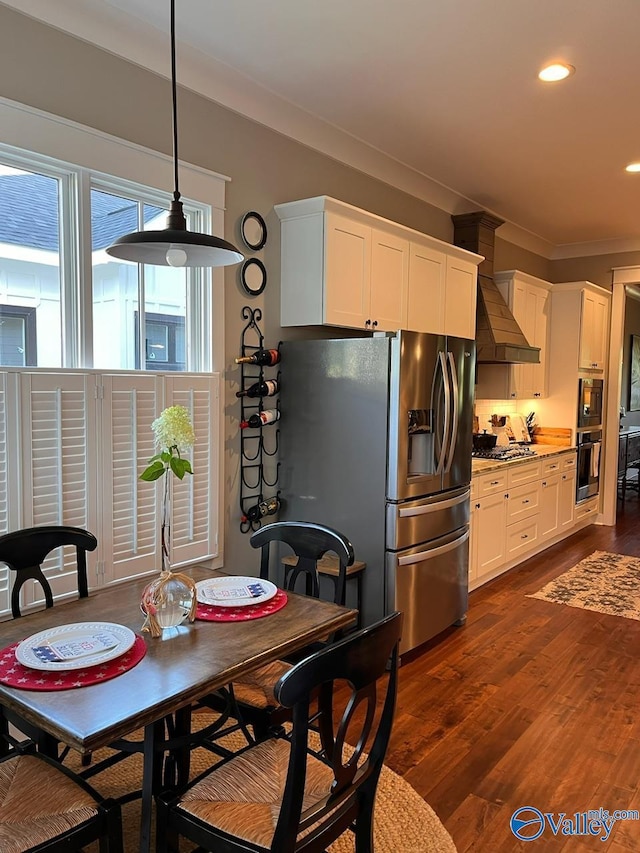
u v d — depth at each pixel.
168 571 1.86
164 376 2.82
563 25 2.56
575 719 2.74
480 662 3.30
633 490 8.74
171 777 2.04
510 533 4.75
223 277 3.14
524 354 4.95
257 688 2.06
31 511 2.37
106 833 1.46
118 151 2.62
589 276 6.50
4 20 2.26
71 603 1.99
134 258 1.97
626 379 9.03
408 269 3.84
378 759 1.56
